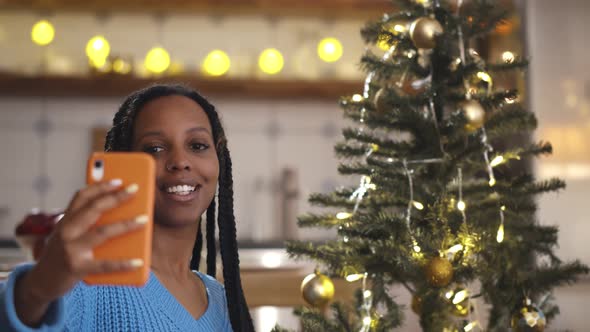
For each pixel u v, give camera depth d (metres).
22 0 3.29
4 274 1.58
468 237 1.25
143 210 0.68
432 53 1.36
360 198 1.35
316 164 3.47
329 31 3.48
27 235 1.83
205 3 3.35
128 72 3.27
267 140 3.47
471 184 1.37
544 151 1.40
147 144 1.06
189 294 1.09
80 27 3.39
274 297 2.17
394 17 1.41
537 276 1.32
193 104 1.11
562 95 2.91
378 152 1.42
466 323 1.35
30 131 3.37
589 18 2.94
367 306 1.35
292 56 3.46
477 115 1.28
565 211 2.86
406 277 1.34
